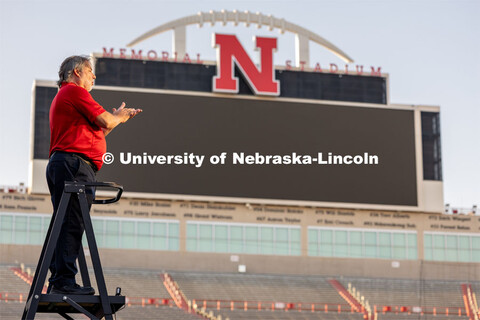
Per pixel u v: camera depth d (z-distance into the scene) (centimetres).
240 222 5481
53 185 690
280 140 5288
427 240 5697
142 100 5150
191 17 5431
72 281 678
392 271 5634
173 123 5172
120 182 5059
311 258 5541
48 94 5206
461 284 5672
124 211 5328
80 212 678
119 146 5084
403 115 5475
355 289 5478
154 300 5078
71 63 712
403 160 5428
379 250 5631
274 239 5519
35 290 635
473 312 5428
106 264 5241
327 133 5347
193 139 5184
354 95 5497
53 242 643
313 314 5175
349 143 5362
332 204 5297
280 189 5253
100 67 5250
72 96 682
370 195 5353
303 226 5562
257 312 5144
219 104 5244
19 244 5175
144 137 5122
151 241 5341
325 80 5481
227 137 5225
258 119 5281
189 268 5369
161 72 5312
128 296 5031
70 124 684
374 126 5412
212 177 5181
